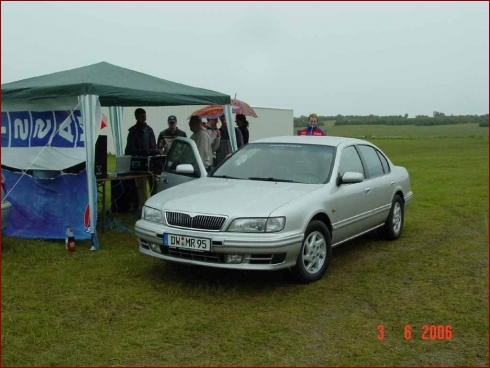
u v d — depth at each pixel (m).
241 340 4.21
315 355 3.98
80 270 6.00
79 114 6.94
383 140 48.91
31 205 7.44
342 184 6.20
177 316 4.68
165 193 6.00
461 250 7.20
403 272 6.12
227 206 5.27
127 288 5.39
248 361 3.87
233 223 5.10
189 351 4.02
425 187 13.99
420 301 5.18
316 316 4.74
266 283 5.59
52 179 7.24
